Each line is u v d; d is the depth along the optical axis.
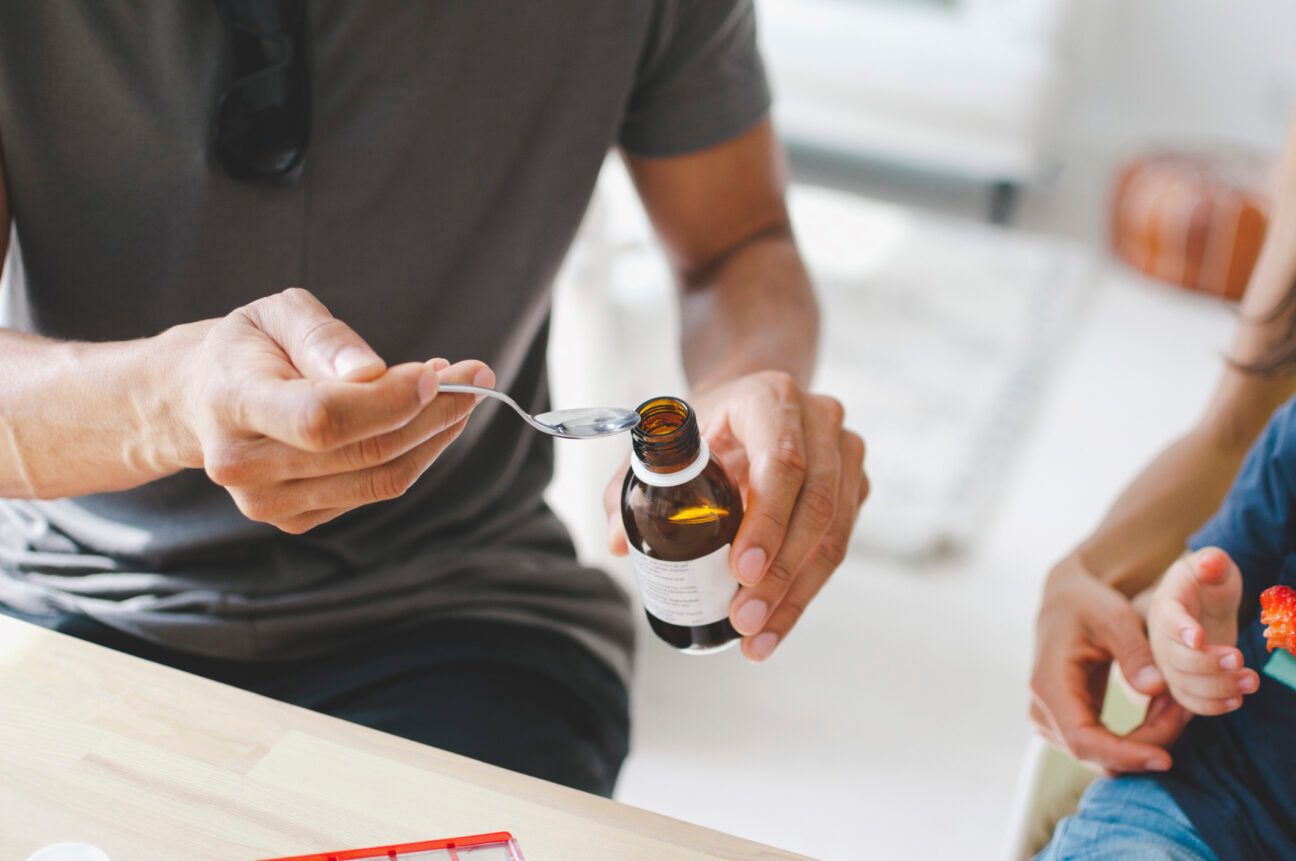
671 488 0.74
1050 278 2.55
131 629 0.92
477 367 0.72
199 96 0.86
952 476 1.98
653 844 0.70
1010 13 2.51
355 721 0.91
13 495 0.82
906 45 2.56
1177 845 0.82
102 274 0.90
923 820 1.45
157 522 0.93
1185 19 3.06
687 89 1.02
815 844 1.42
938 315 2.41
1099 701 0.90
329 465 0.70
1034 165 2.63
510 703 0.93
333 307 0.93
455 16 0.90
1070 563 0.95
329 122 0.90
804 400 0.85
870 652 1.70
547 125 0.94
